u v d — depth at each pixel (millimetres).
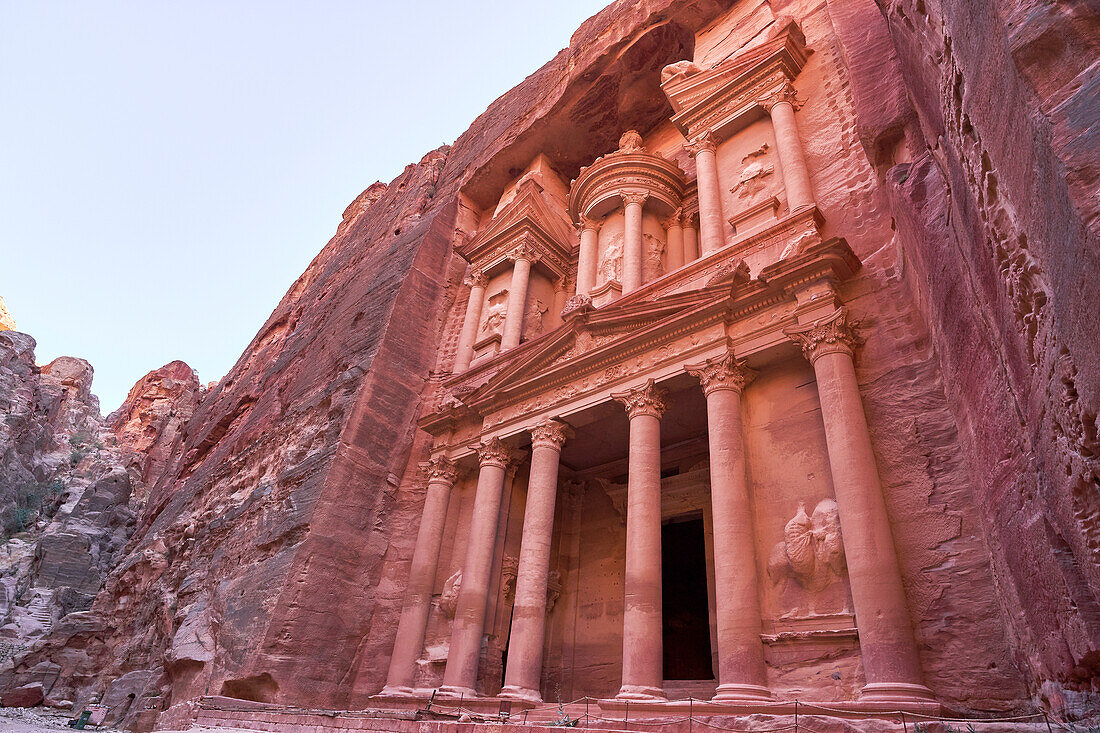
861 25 13547
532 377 17516
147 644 24984
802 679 10008
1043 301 4422
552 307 24891
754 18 21312
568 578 18703
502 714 12836
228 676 16844
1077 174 3289
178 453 44438
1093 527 4250
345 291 31219
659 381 14266
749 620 10555
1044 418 4793
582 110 27484
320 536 18469
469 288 26688
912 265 10844
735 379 13047
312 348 29312
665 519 17375
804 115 17312
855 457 10516
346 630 17859
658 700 10695
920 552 9891
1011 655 8219
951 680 8789
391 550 19750
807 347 12148
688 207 21719
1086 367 3703
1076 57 3531
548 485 15586
